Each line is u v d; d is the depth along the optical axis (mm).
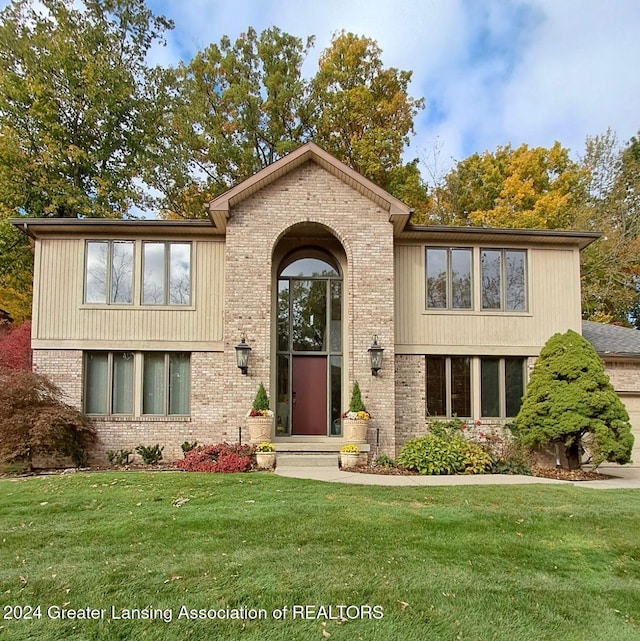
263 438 13672
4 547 6688
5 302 23453
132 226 14984
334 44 28453
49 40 23312
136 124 26109
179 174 27094
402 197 26781
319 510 8320
